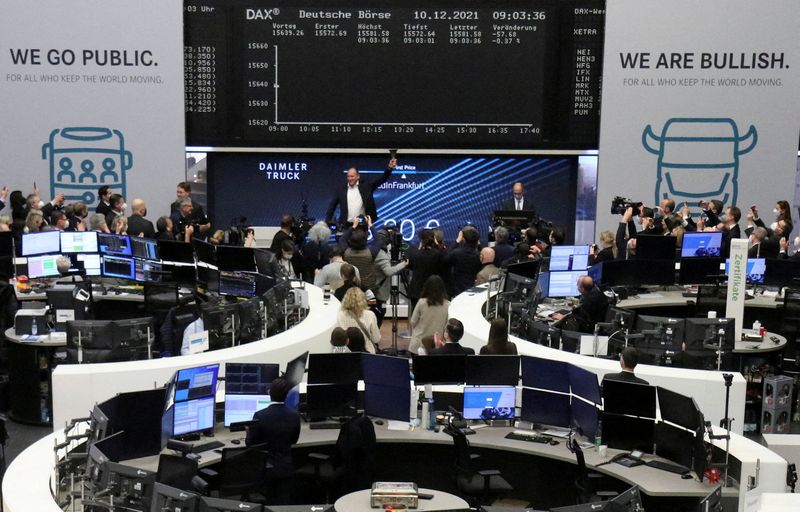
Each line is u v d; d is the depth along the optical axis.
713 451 7.25
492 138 14.95
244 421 8.02
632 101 14.84
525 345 9.14
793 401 10.79
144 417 7.37
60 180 14.77
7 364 10.77
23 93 14.59
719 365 9.68
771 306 12.00
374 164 15.15
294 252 12.77
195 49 14.74
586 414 7.89
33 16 14.45
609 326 9.98
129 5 14.49
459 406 8.47
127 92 14.65
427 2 14.66
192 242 11.93
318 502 8.12
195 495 5.62
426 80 14.81
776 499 4.49
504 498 8.38
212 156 15.03
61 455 6.84
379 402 8.25
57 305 10.20
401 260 13.05
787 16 14.74
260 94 14.80
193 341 9.04
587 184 15.22
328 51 14.73
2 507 6.12
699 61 14.79
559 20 14.74
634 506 6.03
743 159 15.02
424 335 10.12
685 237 12.90
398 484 6.77
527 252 12.54
